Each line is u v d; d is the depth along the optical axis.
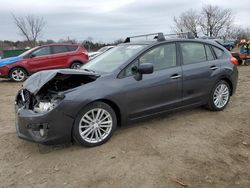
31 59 13.41
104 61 5.55
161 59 5.46
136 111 5.07
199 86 5.90
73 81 4.91
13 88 11.26
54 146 4.79
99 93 4.61
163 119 5.92
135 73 5.07
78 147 4.72
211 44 6.35
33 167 4.18
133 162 4.21
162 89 5.32
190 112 6.36
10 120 6.34
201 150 4.57
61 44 14.17
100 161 4.27
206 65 6.03
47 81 4.52
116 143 4.82
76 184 3.73
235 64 6.62
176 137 5.05
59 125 4.35
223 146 4.71
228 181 3.74
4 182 3.84
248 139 4.98
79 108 4.44
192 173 3.92
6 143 4.99
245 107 6.75
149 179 3.79
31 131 4.45
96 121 4.68
